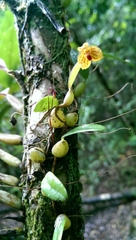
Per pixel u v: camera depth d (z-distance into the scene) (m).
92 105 1.73
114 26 1.32
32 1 0.43
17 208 0.42
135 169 1.66
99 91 1.69
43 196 0.40
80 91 0.42
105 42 1.48
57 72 0.43
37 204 0.40
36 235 0.39
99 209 1.27
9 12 0.54
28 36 0.44
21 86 0.45
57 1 0.45
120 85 1.77
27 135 0.42
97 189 1.65
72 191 0.41
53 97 0.39
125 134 1.74
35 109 0.38
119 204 1.27
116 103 1.15
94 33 1.51
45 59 0.43
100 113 1.83
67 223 0.37
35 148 0.39
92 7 1.46
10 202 0.41
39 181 0.40
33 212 0.40
